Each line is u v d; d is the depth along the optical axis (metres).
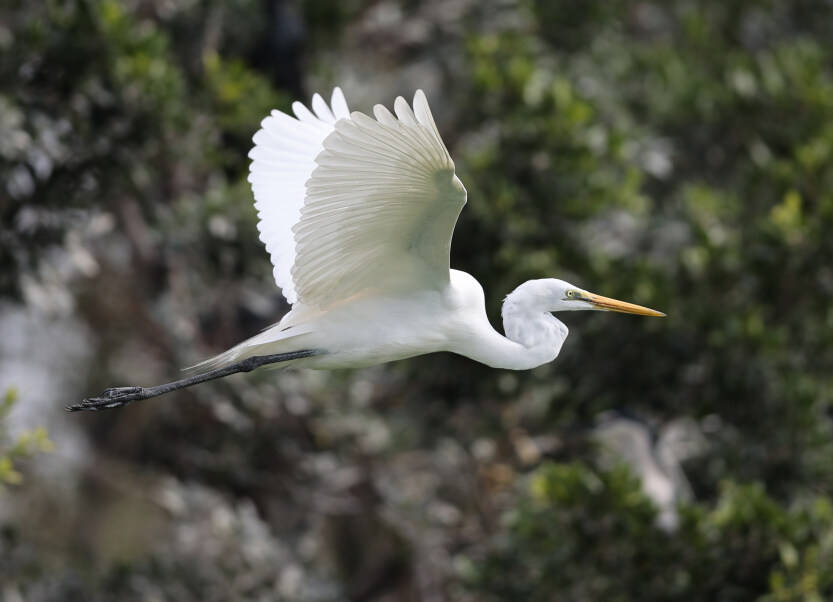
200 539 12.40
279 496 13.02
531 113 11.41
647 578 9.61
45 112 10.09
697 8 16.36
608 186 11.38
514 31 13.11
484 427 11.55
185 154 10.88
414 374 11.53
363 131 4.98
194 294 12.10
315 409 12.12
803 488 10.74
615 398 11.11
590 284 11.01
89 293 13.36
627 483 9.53
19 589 10.89
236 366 6.30
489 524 12.50
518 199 11.22
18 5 10.67
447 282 6.07
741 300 11.40
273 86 12.85
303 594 12.06
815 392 10.88
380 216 5.51
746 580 9.62
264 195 6.61
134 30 10.59
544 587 9.98
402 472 13.48
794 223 11.01
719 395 10.91
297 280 5.77
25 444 8.45
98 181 10.45
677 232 12.43
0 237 10.11
